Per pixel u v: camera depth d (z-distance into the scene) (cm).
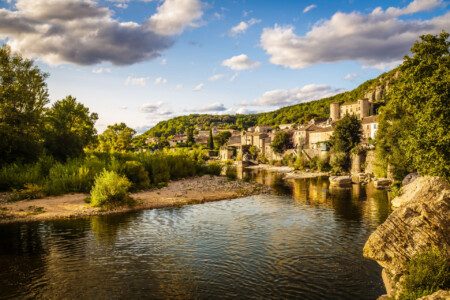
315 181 6888
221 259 2244
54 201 4244
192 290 1800
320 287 1811
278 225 3125
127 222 3319
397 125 5478
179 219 3434
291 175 8356
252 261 2198
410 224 1510
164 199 4534
